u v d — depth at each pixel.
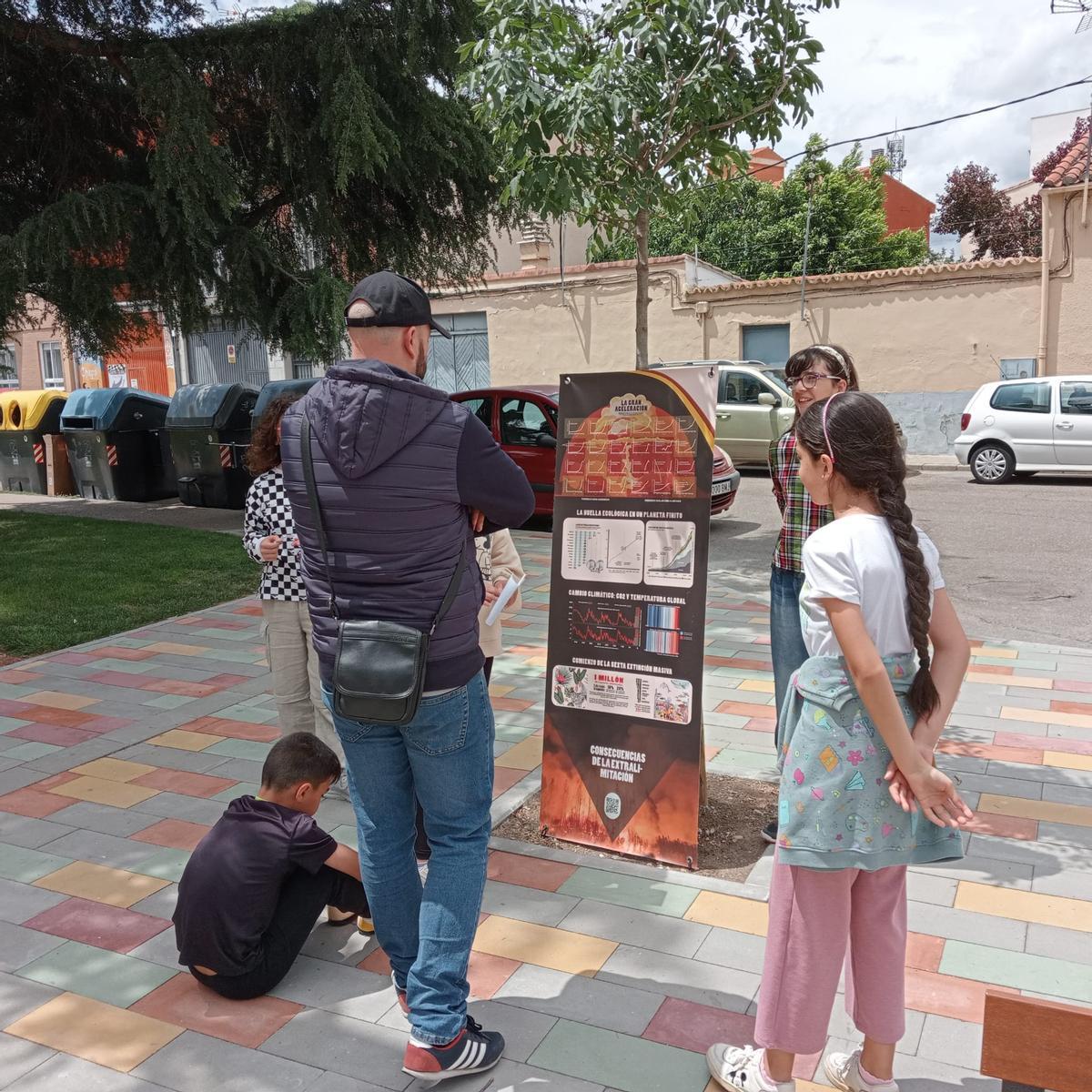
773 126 4.41
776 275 27.77
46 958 2.95
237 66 10.29
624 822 3.56
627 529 3.52
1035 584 8.12
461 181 11.76
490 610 3.20
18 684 5.79
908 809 1.97
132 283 10.48
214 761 4.52
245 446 12.66
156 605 7.78
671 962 2.88
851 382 3.30
